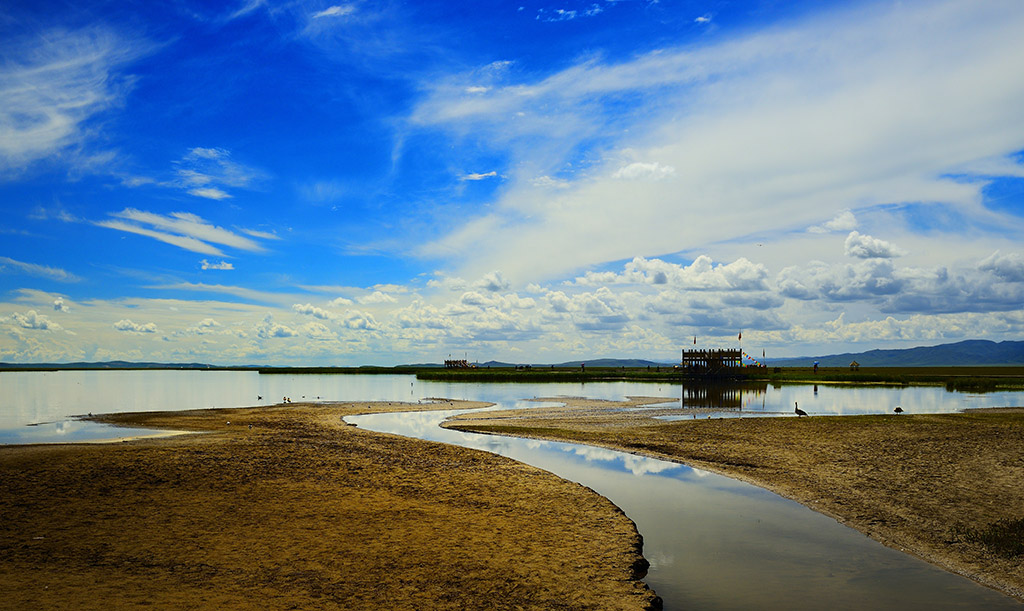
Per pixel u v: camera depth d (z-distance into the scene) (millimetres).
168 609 9539
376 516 15516
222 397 68812
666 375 113188
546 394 70875
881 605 11133
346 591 10656
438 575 11625
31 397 68688
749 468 23688
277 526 14406
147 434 31469
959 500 17734
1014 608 10992
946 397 64750
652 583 12195
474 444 31203
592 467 24781
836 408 50688
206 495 17031
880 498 18344
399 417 44281
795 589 11938
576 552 13289
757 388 82438
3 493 16609
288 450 25094
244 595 10266
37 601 9633
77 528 13750
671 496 19656
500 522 15422
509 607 10297
